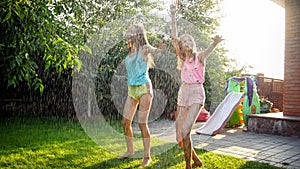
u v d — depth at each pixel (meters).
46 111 5.34
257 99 5.90
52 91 5.20
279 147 3.73
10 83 2.88
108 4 4.28
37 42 2.86
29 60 2.92
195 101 2.31
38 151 3.08
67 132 4.16
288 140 4.27
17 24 2.82
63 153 3.00
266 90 8.04
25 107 5.52
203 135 3.94
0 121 5.14
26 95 5.48
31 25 2.76
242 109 5.77
